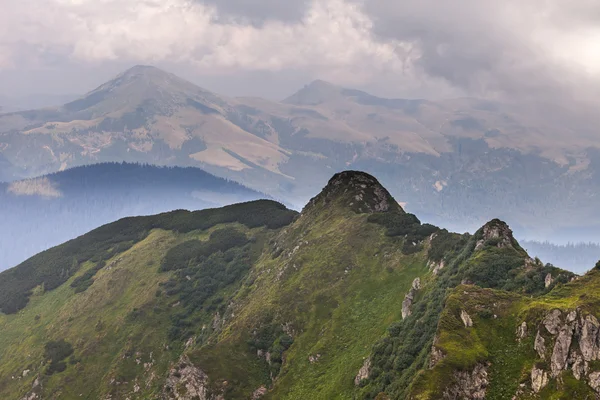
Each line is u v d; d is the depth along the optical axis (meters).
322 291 155.25
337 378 119.69
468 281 105.25
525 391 69.44
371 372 108.00
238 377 136.88
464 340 79.31
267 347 145.62
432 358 78.75
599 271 85.38
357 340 131.00
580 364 67.75
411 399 71.69
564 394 65.75
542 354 72.00
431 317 103.50
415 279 130.88
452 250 136.12
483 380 73.12
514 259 106.12
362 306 143.38
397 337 110.94
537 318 76.81
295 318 149.38
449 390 71.56
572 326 70.94
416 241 158.50
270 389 130.62
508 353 75.75
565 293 82.75
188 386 136.88
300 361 134.38
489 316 82.75
